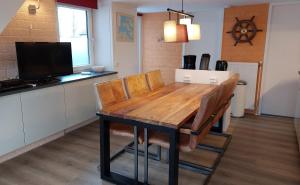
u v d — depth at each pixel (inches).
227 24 183.5
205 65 145.6
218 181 91.4
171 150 74.7
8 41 118.7
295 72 170.1
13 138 105.1
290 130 147.3
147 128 80.0
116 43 175.9
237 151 117.2
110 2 165.8
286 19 166.2
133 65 200.2
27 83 115.5
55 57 132.6
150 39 236.8
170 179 77.2
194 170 98.5
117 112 82.6
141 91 120.0
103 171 91.8
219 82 136.5
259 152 116.3
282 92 176.4
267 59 176.7
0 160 104.2
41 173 96.3
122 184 88.3
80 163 104.6
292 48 168.1
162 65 235.1
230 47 185.3
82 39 171.6
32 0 127.6
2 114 99.4
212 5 177.5
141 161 106.9
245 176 95.0
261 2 164.7
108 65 177.9
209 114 83.3
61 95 128.0
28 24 126.8
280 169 100.5
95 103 154.6
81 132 141.3
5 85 104.4
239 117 174.2
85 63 176.7
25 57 116.3
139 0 159.8
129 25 188.2
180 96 106.2
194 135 77.3
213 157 110.8
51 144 123.6
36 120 115.0
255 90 180.1
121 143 125.6
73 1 152.3
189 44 213.5
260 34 173.3
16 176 94.0
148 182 91.0
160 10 212.5
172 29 96.7
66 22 156.4
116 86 103.9
